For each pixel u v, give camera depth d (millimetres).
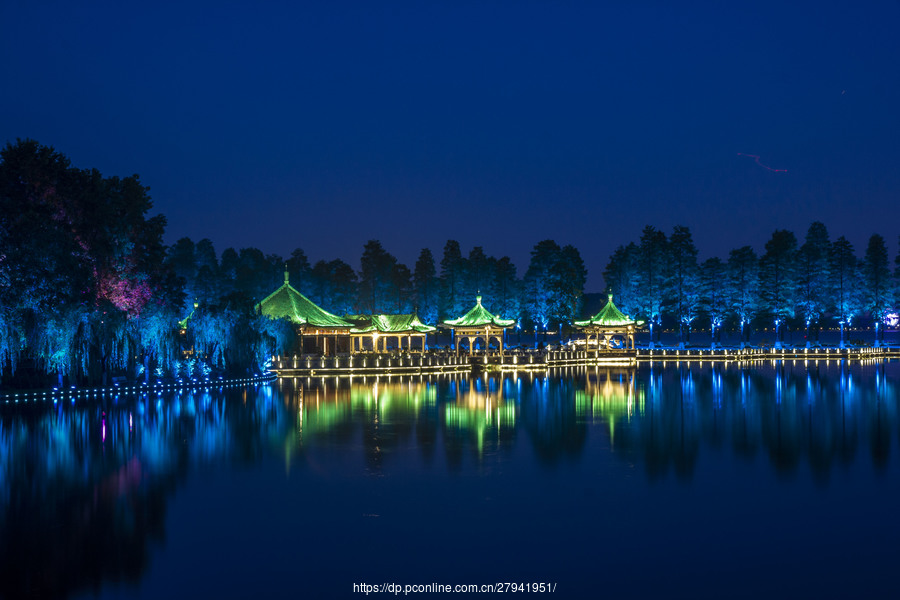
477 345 118000
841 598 17578
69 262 56000
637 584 18484
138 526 22703
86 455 33375
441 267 167625
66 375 62656
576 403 55062
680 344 139250
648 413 48688
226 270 162375
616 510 24516
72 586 18125
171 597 17578
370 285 179500
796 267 140625
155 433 39906
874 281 137625
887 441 37031
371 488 27438
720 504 25172
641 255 147250
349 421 44938
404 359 90000
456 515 23984
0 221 56750
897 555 20219
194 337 73125
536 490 27141
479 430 41281
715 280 142375
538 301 147250
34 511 24156
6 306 53594
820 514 23953
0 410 49844
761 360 120938
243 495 26328
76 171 64500
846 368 99188
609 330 114125
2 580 18453
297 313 98188
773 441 37281
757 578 18797
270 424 43594
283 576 18906
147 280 71062
